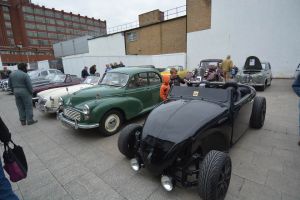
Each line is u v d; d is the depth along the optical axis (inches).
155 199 90.6
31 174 116.6
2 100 404.2
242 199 87.2
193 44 692.7
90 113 155.3
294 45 496.1
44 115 255.8
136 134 117.6
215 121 99.0
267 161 117.0
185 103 115.8
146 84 207.8
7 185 68.0
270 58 535.5
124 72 197.9
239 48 585.0
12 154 74.5
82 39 1257.4
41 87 295.6
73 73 667.4
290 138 148.0
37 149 151.1
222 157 81.7
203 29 657.0
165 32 818.8
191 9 681.0
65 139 168.4
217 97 118.3
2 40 2598.4
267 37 532.1
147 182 103.6
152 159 91.0
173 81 183.9
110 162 126.0
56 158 135.0
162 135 93.3
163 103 127.2
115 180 106.4
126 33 970.1
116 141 159.0
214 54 641.0
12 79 203.2
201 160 91.0
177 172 94.4
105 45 1071.6
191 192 94.1
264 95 311.1
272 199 86.6
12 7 2672.2
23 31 2760.8
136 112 188.4
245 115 141.3
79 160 130.6
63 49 1414.9
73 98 166.6
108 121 168.1
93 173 114.4
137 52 946.7
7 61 1991.9
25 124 218.1
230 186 96.0
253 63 359.6
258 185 96.0
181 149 87.0
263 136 152.9
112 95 177.3
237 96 131.3
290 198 86.7
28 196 97.8
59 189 101.8
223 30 607.8
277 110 224.5
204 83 140.5
